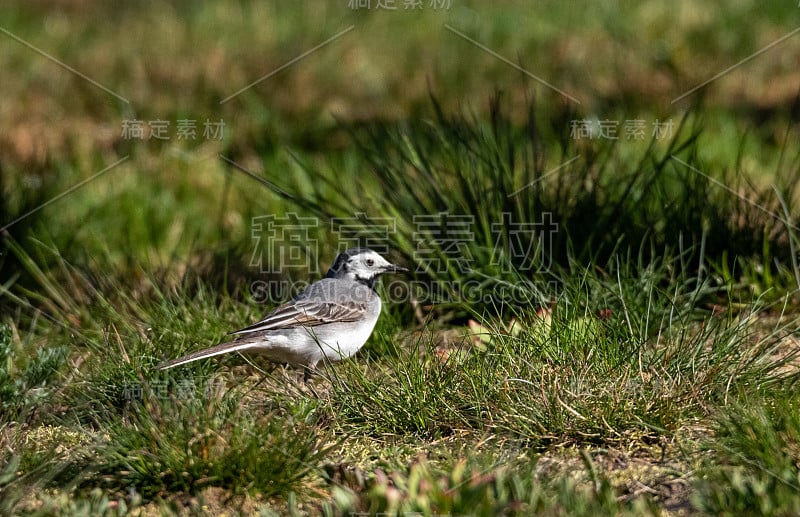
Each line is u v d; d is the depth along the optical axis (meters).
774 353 12.91
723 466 10.21
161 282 16.20
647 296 13.80
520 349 12.22
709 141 21.38
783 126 22.31
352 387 12.23
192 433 10.47
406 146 16.81
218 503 10.07
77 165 21.81
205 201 20.58
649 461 10.52
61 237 18.22
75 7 34.41
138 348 13.37
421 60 27.66
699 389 11.34
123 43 29.77
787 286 14.78
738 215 15.87
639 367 11.70
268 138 22.94
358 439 11.50
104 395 12.48
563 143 16.27
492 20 30.33
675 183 18.25
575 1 31.42
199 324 14.40
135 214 19.52
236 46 28.92
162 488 10.27
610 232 15.48
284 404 12.17
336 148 22.50
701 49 26.84
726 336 12.20
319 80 26.27
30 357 13.65
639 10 29.80
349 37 29.44
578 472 10.35
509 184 15.88
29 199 18.58
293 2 33.72
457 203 15.75
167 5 34.41
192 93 25.58
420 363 12.42
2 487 10.03
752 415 10.39
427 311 15.21
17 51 29.02
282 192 16.73
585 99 24.06
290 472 10.27
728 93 24.55
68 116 24.61
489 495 9.41
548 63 26.89
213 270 16.59
